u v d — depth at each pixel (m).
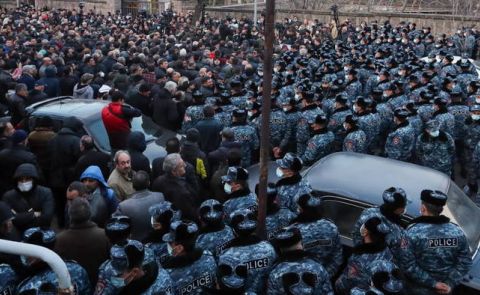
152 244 4.45
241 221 4.22
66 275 3.02
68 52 14.14
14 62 12.91
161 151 8.28
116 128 7.82
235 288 3.71
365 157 6.64
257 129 8.81
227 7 33.06
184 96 9.66
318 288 3.82
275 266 3.92
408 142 8.16
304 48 17.03
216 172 6.98
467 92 12.14
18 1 37.78
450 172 8.20
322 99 10.53
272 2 4.18
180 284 3.94
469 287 4.99
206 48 16.70
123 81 10.92
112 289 3.65
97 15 30.34
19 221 4.70
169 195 6.01
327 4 32.19
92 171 5.81
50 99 9.59
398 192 4.68
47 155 7.41
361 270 4.30
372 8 31.33
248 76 12.83
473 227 5.66
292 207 5.42
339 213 5.67
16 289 3.75
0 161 6.75
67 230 4.58
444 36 20.42
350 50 17.23
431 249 4.53
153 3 35.03
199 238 4.58
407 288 4.78
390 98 10.39
